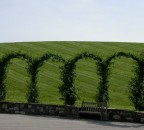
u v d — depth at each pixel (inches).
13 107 1040.8
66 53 2010.3
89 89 1428.4
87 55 1079.0
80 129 773.3
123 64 1818.4
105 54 2000.5
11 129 746.2
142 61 1026.1
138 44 2300.7
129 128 813.9
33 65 1101.7
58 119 932.0
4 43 2241.6
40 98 1261.1
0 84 1099.3
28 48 2108.8
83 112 973.2
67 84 1077.1
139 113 923.4
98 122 901.2
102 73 1070.4
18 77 1550.2
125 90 1432.1
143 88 1021.8
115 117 955.3
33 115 1000.2
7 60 1107.9
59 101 1234.6
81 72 1674.5
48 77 1569.9
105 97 1058.7
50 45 2212.1
